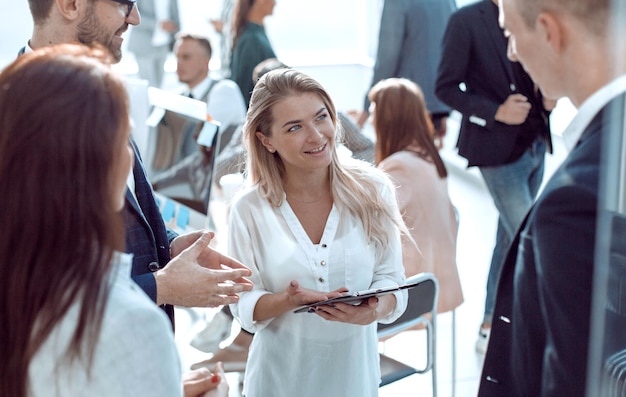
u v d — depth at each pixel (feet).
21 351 3.57
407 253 9.97
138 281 5.02
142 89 9.30
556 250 4.27
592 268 4.19
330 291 6.50
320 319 6.52
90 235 3.53
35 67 3.57
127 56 21.30
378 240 6.66
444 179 10.44
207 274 5.17
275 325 6.62
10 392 3.65
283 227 6.55
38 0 6.13
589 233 4.19
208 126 10.55
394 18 17.81
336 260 6.50
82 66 3.61
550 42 4.35
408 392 11.25
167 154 10.64
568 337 4.28
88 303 3.53
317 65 26.07
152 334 3.69
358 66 26.23
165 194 10.71
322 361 6.63
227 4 18.20
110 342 3.59
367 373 6.85
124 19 6.38
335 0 26.27
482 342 12.46
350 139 12.14
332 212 6.59
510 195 12.07
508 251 4.85
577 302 4.24
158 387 3.68
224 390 4.59
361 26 26.58
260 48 15.64
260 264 6.60
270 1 15.78
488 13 11.87
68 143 3.46
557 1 4.22
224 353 9.97
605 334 4.18
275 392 6.79
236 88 14.80
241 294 6.60
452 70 12.11
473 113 11.93
